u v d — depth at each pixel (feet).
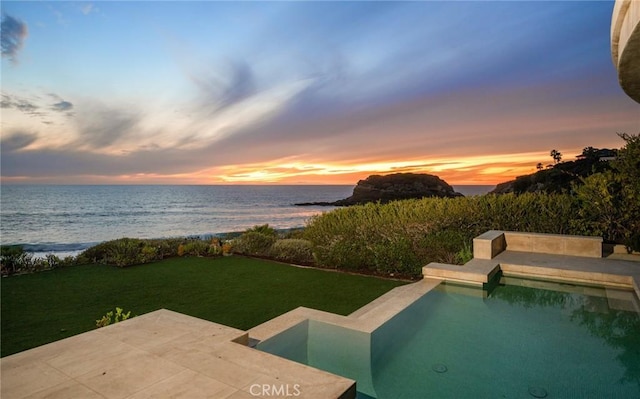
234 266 30.22
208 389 6.39
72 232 88.53
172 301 20.24
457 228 27.86
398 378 10.36
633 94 19.15
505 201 29.01
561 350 12.27
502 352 12.08
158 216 133.59
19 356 7.84
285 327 12.30
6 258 29.32
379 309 14.66
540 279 19.72
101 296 21.57
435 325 14.44
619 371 10.74
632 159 22.77
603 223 24.27
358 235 29.01
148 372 7.08
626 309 15.92
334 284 23.40
